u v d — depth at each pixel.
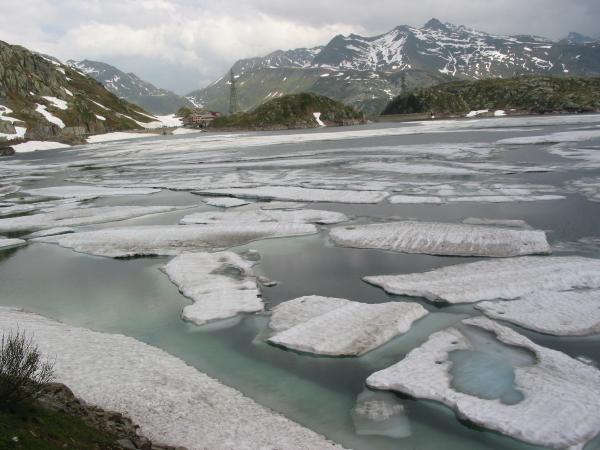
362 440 13.20
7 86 164.88
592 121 127.81
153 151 112.94
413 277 24.61
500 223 34.56
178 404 14.17
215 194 51.94
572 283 22.81
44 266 30.19
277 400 15.16
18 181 71.88
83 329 19.97
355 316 20.17
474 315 20.50
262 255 30.14
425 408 14.50
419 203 42.72
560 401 14.05
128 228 37.28
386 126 173.12
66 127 166.88
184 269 27.52
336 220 37.50
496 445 12.89
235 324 20.72
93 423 11.49
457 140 94.75
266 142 121.06
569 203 39.66
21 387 10.59
